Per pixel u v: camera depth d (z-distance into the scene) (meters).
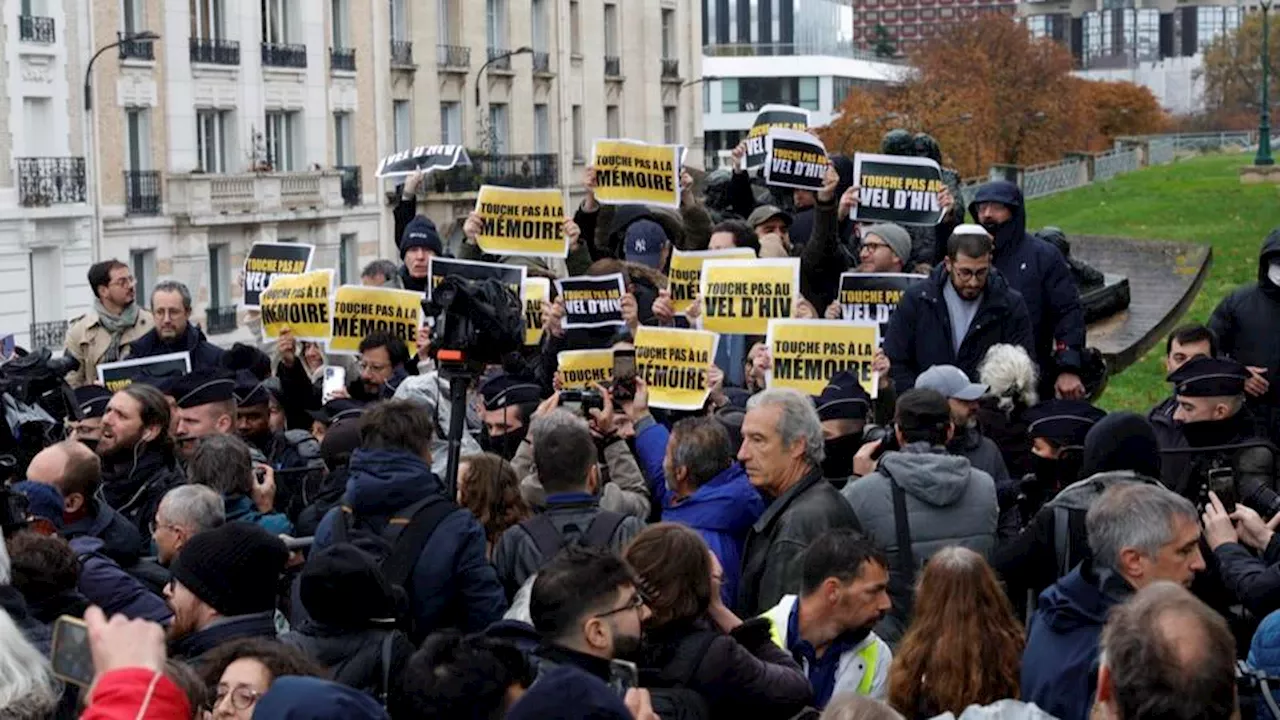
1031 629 8.16
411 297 15.56
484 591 9.18
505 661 7.21
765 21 135.75
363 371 14.66
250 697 7.14
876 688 8.83
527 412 12.85
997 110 99.56
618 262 14.80
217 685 7.29
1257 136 115.62
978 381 13.79
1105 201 58.59
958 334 13.87
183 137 59.00
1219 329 14.26
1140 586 7.89
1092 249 38.34
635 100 83.06
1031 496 10.93
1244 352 14.14
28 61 53.12
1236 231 43.03
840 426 11.71
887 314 14.92
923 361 13.94
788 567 9.62
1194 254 36.41
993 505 10.12
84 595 9.47
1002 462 11.27
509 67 73.81
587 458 9.74
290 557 9.75
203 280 59.44
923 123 97.81
